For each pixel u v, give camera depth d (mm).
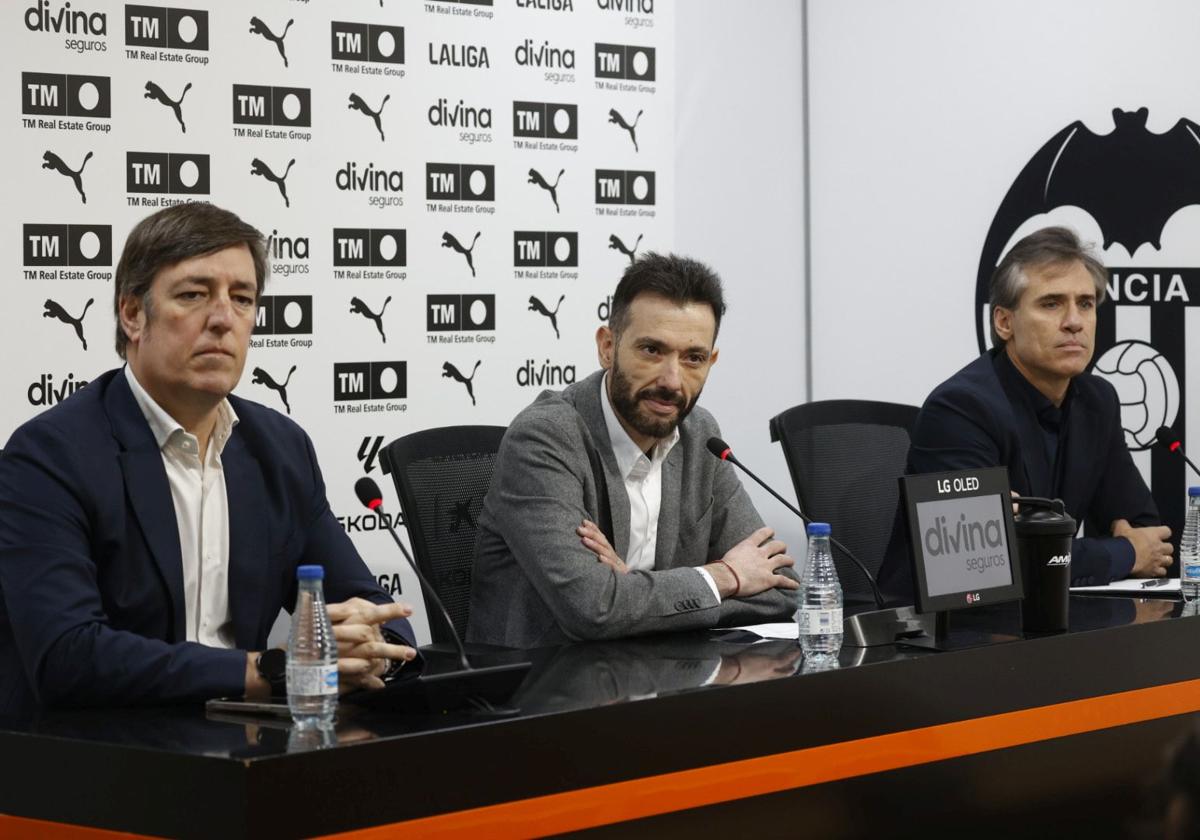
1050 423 3359
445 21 3795
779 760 2086
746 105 4363
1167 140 4094
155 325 2166
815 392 4500
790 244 4477
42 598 2004
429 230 3789
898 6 4285
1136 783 2535
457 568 2908
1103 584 3154
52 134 3254
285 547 2334
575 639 2516
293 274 3580
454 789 1759
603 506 2727
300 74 3570
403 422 3764
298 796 1632
